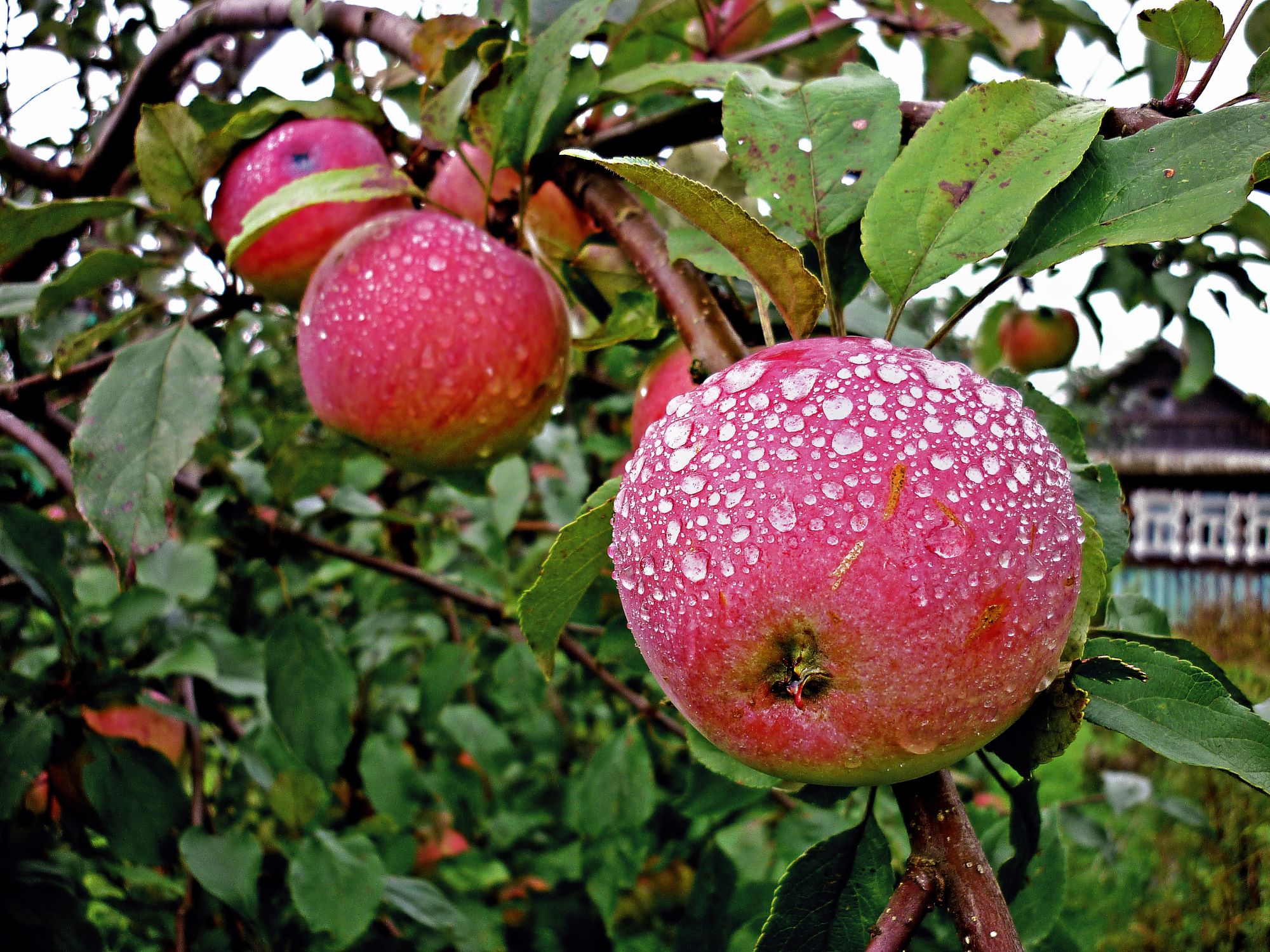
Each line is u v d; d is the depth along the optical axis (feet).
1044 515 0.57
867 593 0.54
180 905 1.24
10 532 1.10
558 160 0.94
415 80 1.28
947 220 0.68
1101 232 0.65
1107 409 17.19
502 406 0.94
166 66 1.23
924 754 0.57
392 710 2.15
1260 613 6.43
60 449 1.34
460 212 1.07
